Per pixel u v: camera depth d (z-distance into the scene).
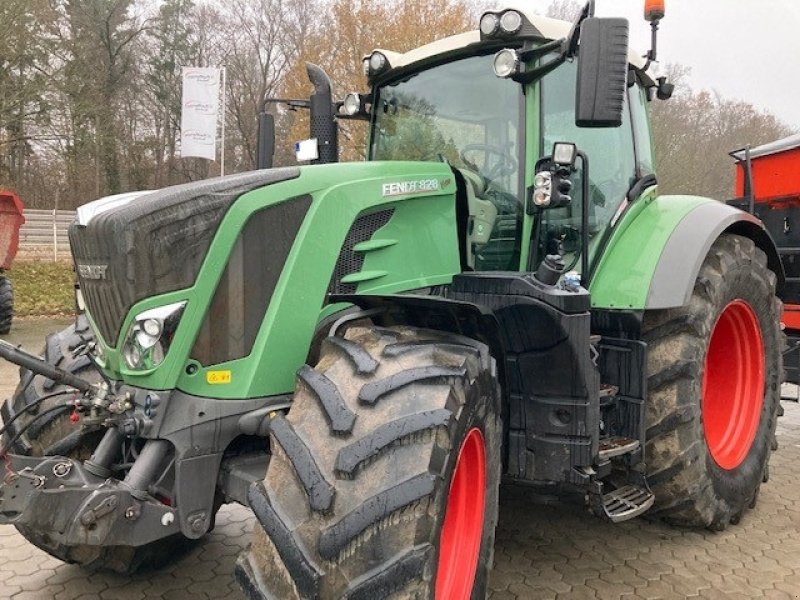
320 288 2.62
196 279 2.38
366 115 3.79
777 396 4.20
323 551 1.83
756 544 3.52
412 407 2.04
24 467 2.27
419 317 2.55
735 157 5.86
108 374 2.56
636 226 3.56
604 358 3.33
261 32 36.16
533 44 3.08
